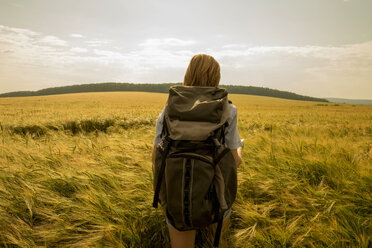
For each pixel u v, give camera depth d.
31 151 2.63
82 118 7.36
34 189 1.77
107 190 1.88
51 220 1.56
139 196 1.80
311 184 2.11
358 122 9.58
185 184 0.94
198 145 0.98
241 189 1.94
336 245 1.34
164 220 1.57
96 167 2.27
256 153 2.78
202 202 0.95
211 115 0.99
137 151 2.82
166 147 1.02
